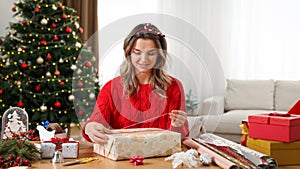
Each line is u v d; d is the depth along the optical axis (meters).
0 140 1.74
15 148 1.62
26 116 2.07
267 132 1.72
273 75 5.94
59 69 4.84
